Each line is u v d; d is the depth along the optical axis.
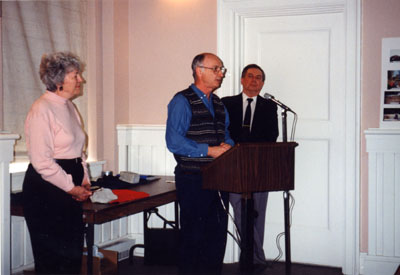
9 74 2.76
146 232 3.35
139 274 3.13
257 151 2.02
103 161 3.57
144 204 2.42
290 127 3.55
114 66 3.62
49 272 2.01
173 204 3.68
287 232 2.68
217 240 2.57
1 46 2.70
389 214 3.23
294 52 3.53
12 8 2.78
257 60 3.62
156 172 3.70
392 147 3.18
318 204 3.49
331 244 3.45
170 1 3.72
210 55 2.46
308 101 3.51
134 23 3.81
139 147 3.74
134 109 3.82
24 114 2.86
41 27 3.02
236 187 2.01
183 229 2.47
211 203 2.45
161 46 3.75
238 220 3.23
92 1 3.52
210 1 3.61
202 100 2.47
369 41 3.28
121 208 2.23
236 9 3.55
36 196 2.00
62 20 3.22
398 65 3.22
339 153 3.42
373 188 3.26
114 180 2.95
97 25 3.56
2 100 2.72
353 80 3.30
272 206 3.62
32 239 2.03
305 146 3.51
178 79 3.72
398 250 3.21
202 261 2.53
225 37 3.57
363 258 3.30
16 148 2.81
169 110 2.44
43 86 3.01
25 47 2.88
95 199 2.23
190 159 2.41
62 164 2.06
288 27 3.53
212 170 2.13
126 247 3.61
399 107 3.21
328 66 3.45
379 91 3.27
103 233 3.47
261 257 3.28
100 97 3.62
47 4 3.08
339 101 3.41
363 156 3.31
